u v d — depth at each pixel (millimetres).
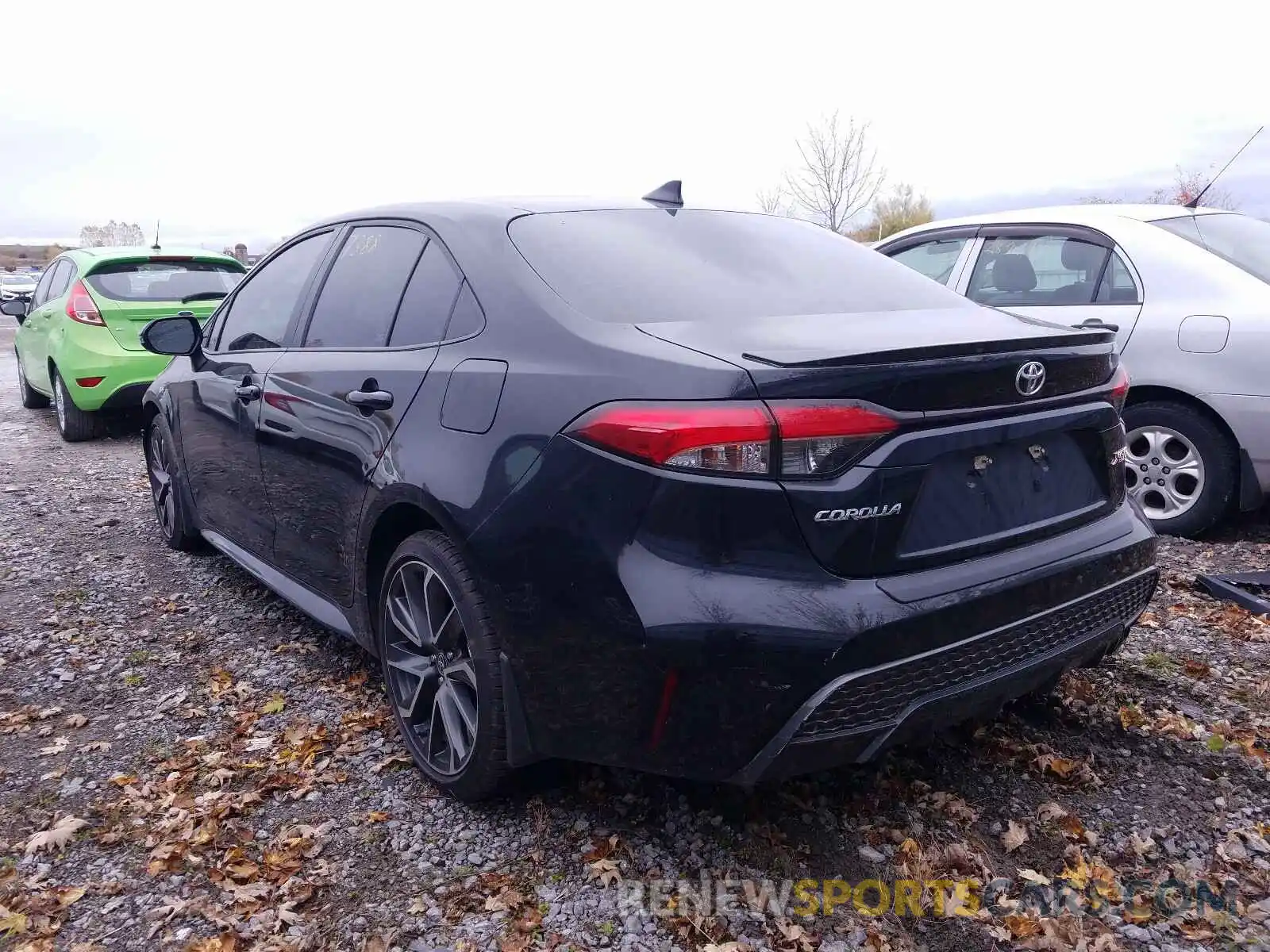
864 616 2213
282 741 3312
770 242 3299
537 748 2586
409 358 3041
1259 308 4719
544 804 2863
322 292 3764
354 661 3924
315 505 3486
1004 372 2422
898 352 2246
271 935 2408
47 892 2572
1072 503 2729
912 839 2670
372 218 3668
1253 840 2643
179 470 4914
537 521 2449
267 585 4070
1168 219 5324
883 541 2277
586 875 2576
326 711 3516
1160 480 5070
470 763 2746
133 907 2525
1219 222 5422
